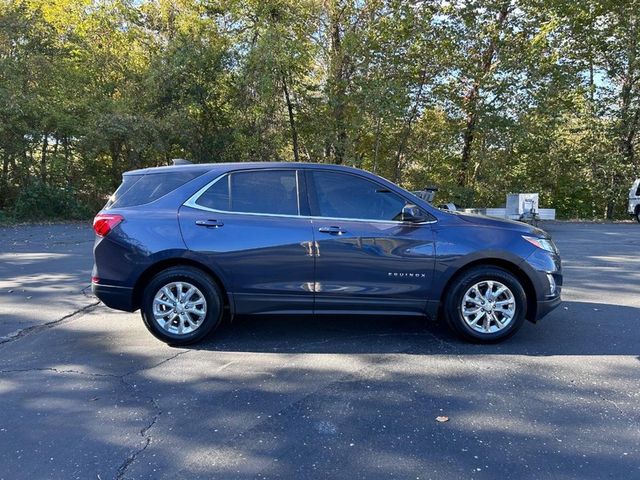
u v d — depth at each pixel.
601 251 11.38
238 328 5.40
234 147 20.61
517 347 4.82
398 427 3.30
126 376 4.14
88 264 9.35
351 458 2.94
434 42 20.55
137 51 21.38
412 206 4.75
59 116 18.39
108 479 2.74
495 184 23.64
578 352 4.68
